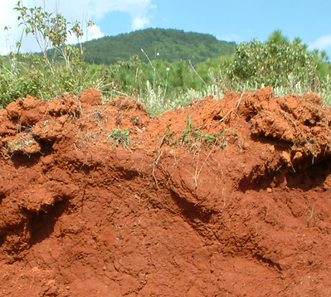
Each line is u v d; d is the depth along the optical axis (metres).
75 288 2.77
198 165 2.89
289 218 3.06
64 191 2.95
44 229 3.01
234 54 8.29
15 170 3.06
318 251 2.90
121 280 2.74
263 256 2.75
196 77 8.42
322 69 7.61
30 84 4.44
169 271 2.74
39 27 4.96
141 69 8.17
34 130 3.00
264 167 3.02
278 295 2.65
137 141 3.13
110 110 3.38
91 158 2.96
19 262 2.96
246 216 2.79
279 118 3.06
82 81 4.88
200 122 3.21
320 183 3.40
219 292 2.64
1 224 2.92
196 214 2.82
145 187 2.93
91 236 2.91
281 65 7.18
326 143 3.08
